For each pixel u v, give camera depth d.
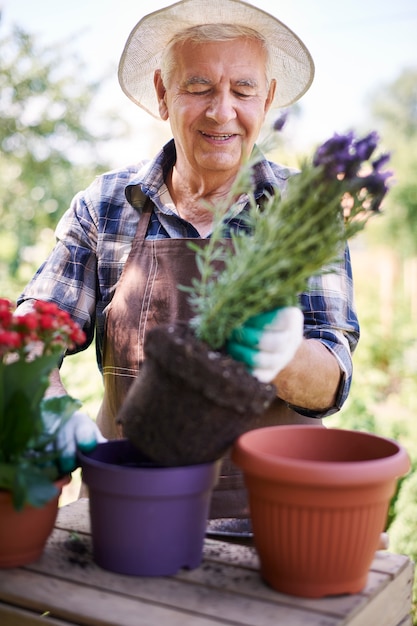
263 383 1.13
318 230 1.12
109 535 1.16
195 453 1.14
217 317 1.14
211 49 1.71
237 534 1.42
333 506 1.05
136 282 1.81
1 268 6.34
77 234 1.92
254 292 1.13
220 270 1.73
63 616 1.09
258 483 1.09
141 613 1.05
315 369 1.54
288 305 1.16
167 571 1.17
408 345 6.85
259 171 1.82
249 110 1.76
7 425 1.14
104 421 1.90
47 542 1.29
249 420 1.13
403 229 9.82
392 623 1.22
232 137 1.77
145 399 1.12
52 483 1.16
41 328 1.19
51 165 6.55
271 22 1.75
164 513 1.14
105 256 1.89
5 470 1.12
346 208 1.15
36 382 1.14
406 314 7.98
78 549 1.27
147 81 2.04
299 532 1.07
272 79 1.95
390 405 5.54
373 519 1.08
